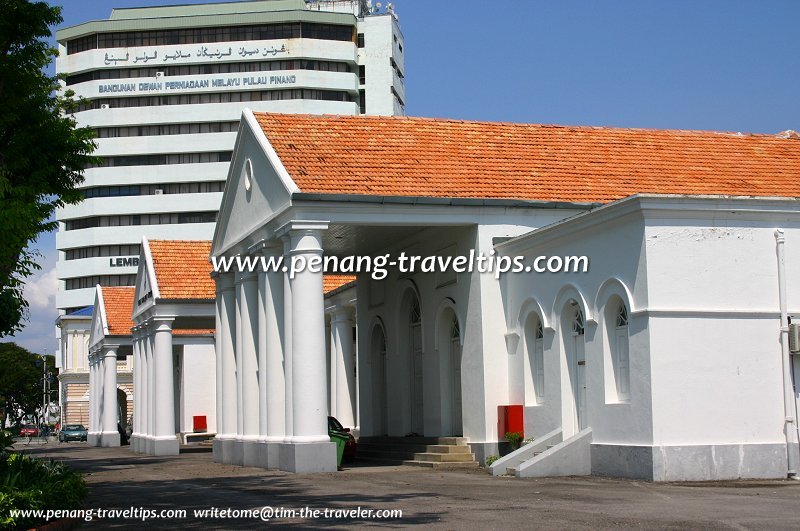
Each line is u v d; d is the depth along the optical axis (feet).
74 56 315.37
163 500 57.77
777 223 65.82
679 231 63.87
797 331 64.64
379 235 90.48
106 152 312.50
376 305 104.22
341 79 314.55
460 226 82.53
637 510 46.21
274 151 83.30
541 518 43.86
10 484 44.96
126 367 242.78
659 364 62.54
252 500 56.24
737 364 63.98
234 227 98.07
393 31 331.77
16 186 68.08
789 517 42.86
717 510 45.70
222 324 104.68
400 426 98.17
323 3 338.95
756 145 94.17
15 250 62.13
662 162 89.97
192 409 177.78
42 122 72.13
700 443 62.85
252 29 312.71
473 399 82.28
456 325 88.99
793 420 64.44
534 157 89.15
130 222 314.76
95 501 58.08
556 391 73.51
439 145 89.10
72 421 250.98
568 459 68.28
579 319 72.13
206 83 310.86
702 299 63.82
